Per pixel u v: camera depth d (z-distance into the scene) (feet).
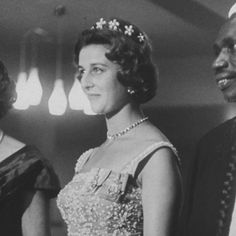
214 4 18.92
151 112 25.09
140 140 8.98
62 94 22.17
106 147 9.37
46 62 23.43
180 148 24.88
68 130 25.58
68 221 9.19
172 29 21.31
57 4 19.40
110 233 8.71
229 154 7.98
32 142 25.49
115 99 9.11
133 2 18.84
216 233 7.71
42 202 10.02
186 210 8.29
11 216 9.83
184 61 24.26
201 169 8.21
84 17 20.31
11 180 9.85
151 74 9.32
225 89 8.06
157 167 8.55
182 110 24.80
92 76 9.16
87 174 9.11
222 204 7.75
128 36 9.14
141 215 8.80
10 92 10.48
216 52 8.29
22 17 20.76
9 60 23.26
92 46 9.17
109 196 8.74
